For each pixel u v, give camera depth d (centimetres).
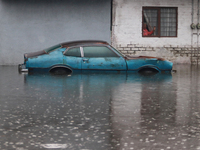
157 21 1889
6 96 799
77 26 1827
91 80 1098
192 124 548
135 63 1285
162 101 750
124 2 1861
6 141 452
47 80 1091
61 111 638
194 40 1917
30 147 429
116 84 1014
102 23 1839
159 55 1902
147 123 553
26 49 1808
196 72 1422
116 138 468
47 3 1805
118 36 1867
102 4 1831
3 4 1781
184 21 1905
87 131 502
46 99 762
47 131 501
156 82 1072
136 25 1875
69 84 1004
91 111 639
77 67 1267
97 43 1293
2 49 1798
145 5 1873
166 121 568
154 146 435
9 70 1477
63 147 429
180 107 686
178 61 1917
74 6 1819
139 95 826
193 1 1902
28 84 1002
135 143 447
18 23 1795
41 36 1811
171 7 1891
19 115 603
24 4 1792
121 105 702
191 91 893
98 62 1271
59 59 1258
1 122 553
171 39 1903
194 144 444
